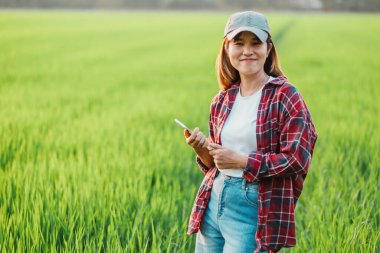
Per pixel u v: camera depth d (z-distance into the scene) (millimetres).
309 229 4469
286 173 2754
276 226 2824
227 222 2967
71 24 49031
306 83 14258
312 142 2885
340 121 8625
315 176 5832
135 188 4887
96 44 29766
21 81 14359
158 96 11945
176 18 71188
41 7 114500
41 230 4137
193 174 5965
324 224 4402
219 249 3117
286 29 44531
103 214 4227
